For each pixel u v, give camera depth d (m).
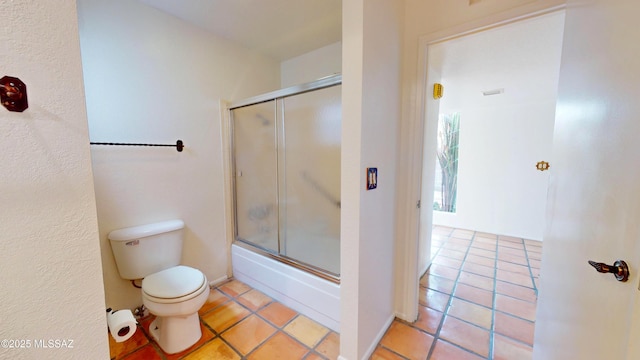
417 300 1.78
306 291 1.81
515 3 1.24
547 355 1.05
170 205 1.93
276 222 2.10
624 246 0.62
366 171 1.26
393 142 1.56
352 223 1.26
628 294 0.60
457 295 2.11
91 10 1.51
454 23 1.42
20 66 0.48
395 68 1.50
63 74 0.53
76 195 0.56
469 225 4.05
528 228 3.60
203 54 2.06
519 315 1.83
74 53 0.55
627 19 0.64
